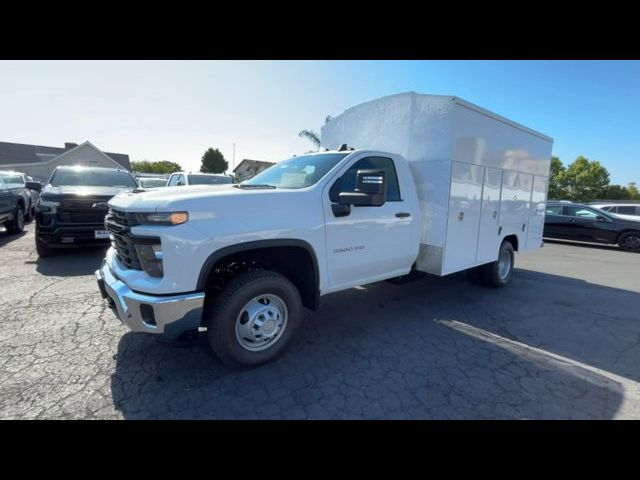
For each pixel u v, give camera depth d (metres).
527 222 6.38
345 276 3.66
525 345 3.82
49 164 38.94
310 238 3.24
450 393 2.83
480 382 3.01
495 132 5.02
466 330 4.17
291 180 3.80
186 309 2.63
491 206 5.22
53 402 2.53
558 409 2.66
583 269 8.27
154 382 2.82
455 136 4.23
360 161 3.82
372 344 3.69
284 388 2.81
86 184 7.56
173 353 3.28
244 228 2.83
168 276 2.59
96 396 2.62
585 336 4.13
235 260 3.06
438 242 4.39
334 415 2.51
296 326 3.29
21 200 9.99
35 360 3.08
